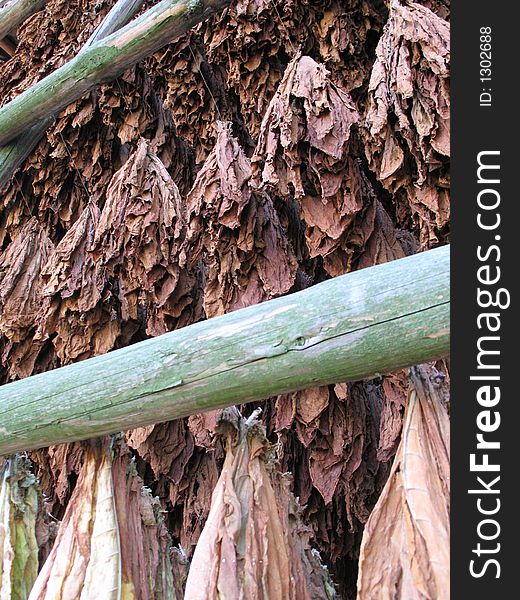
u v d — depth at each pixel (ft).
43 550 2.69
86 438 2.29
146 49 4.12
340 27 4.24
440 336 1.75
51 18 5.78
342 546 4.29
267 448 2.40
